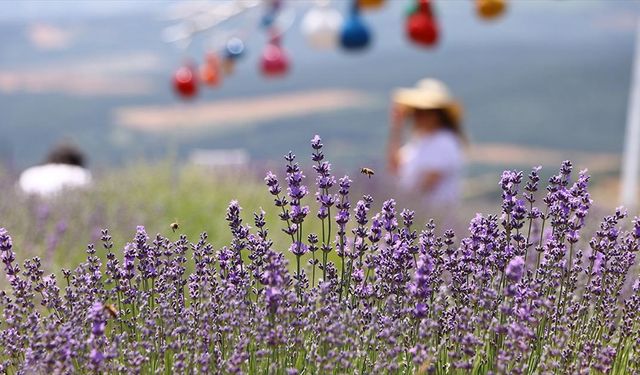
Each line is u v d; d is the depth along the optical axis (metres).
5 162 15.40
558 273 5.54
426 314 5.00
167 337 5.21
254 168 16.09
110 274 5.43
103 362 4.70
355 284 5.43
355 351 4.90
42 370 4.63
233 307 5.11
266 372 4.96
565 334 5.14
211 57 17.31
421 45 14.62
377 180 14.88
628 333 5.32
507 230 5.44
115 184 13.13
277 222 10.61
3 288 6.64
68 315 5.21
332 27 16.64
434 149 16.34
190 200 11.98
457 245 6.80
